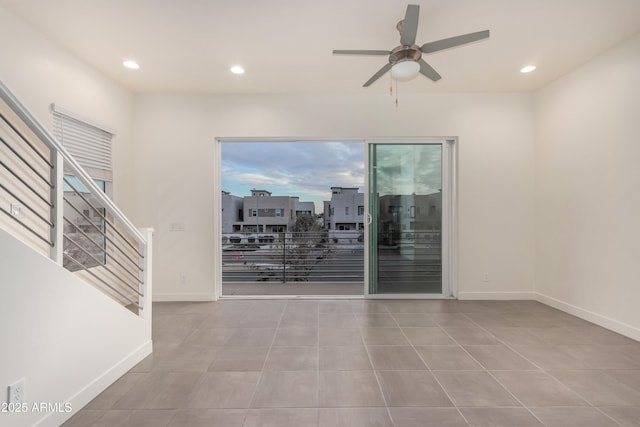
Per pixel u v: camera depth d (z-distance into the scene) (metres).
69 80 2.87
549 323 3.07
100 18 2.38
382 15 2.37
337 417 1.67
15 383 1.37
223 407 1.76
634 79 2.65
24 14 2.32
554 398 1.83
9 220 2.28
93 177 3.22
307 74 3.37
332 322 3.14
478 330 2.91
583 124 3.16
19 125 2.34
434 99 3.90
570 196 3.33
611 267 2.87
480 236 3.92
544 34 2.62
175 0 2.18
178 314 3.39
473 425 1.60
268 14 2.35
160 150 3.88
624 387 1.94
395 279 4.03
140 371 2.15
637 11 2.31
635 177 2.65
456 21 2.44
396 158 4.01
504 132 3.90
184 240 3.92
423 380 2.04
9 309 1.35
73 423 1.61
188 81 3.54
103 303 1.94
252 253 5.18
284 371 2.16
